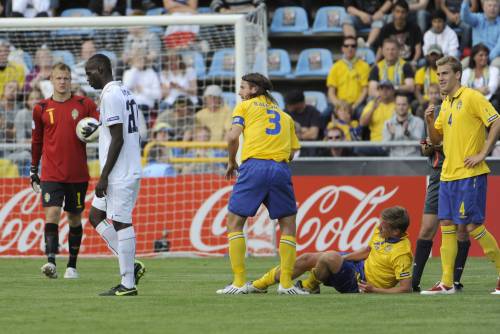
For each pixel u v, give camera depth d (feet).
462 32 200.54
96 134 112.88
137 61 197.47
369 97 188.03
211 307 83.87
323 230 161.58
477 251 159.84
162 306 84.64
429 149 104.78
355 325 71.97
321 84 217.97
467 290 103.81
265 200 95.35
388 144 157.69
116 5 219.00
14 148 166.20
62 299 91.25
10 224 165.27
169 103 194.08
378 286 98.48
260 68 189.26
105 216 94.99
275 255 162.20
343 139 175.73
